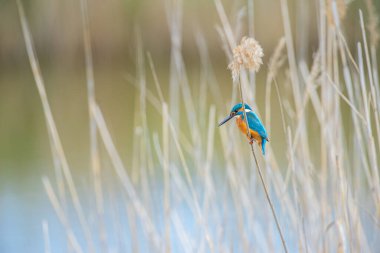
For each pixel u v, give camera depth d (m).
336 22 8.50
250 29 10.23
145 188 10.79
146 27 29.75
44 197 15.21
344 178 8.42
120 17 29.91
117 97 28.78
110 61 30.77
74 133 22.16
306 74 10.87
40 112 26.23
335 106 8.79
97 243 12.01
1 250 12.03
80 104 27.31
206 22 27.58
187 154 16.14
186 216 12.26
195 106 20.41
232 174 10.08
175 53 11.41
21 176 16.89
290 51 10.07
